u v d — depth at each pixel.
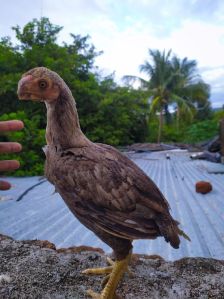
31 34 2.50
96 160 0.36
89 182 0.35
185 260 0.47
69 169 0.35
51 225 0.82
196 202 1.01
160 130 4.82
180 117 5.27
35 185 1.32
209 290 0.41
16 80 2.09
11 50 2.38
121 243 0.36
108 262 0.46
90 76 2.85
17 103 2.17
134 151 2.99
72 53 2.89
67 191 0.36
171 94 5.03
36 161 1.76
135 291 0.41
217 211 0.91
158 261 0.47
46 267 0.45
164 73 5.08
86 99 2.62
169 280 0.43
